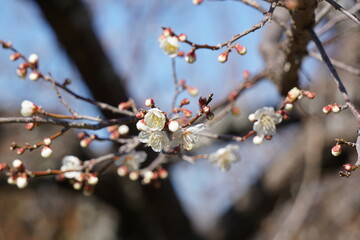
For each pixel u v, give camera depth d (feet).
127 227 18.04
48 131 16.71
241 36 7.41
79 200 22.94
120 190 16.53
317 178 15.47
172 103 10.15
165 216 17.48
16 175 8.89
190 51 8.18
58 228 23.49
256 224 17.31
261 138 9.25
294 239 23.76
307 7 8.14
